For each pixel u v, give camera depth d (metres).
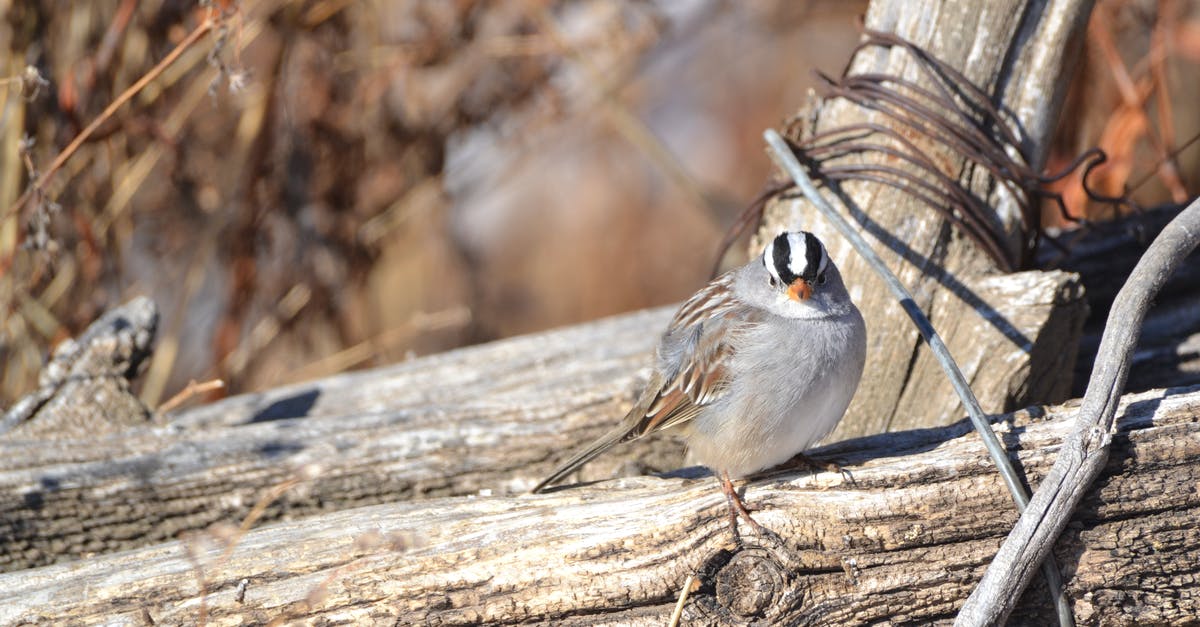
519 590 6.16
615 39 13.31
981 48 7.60
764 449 6.81
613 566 6.12
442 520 6.45
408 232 14.45
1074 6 7.55
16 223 10.43
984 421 6.24
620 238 17.28
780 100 17.81
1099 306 8.91
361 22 12.73
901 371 7.71
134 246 13.20
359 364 13.56
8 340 10.91
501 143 13.59
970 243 7.68
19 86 8.88
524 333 16.45
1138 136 11.52
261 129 12.20
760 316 6.94
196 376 13.51
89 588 6.28
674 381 7.26
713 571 6.08
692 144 18.91
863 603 6.08
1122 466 6.02
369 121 12.77
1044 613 6.09
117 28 10.59
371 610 6.17
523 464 8.31
